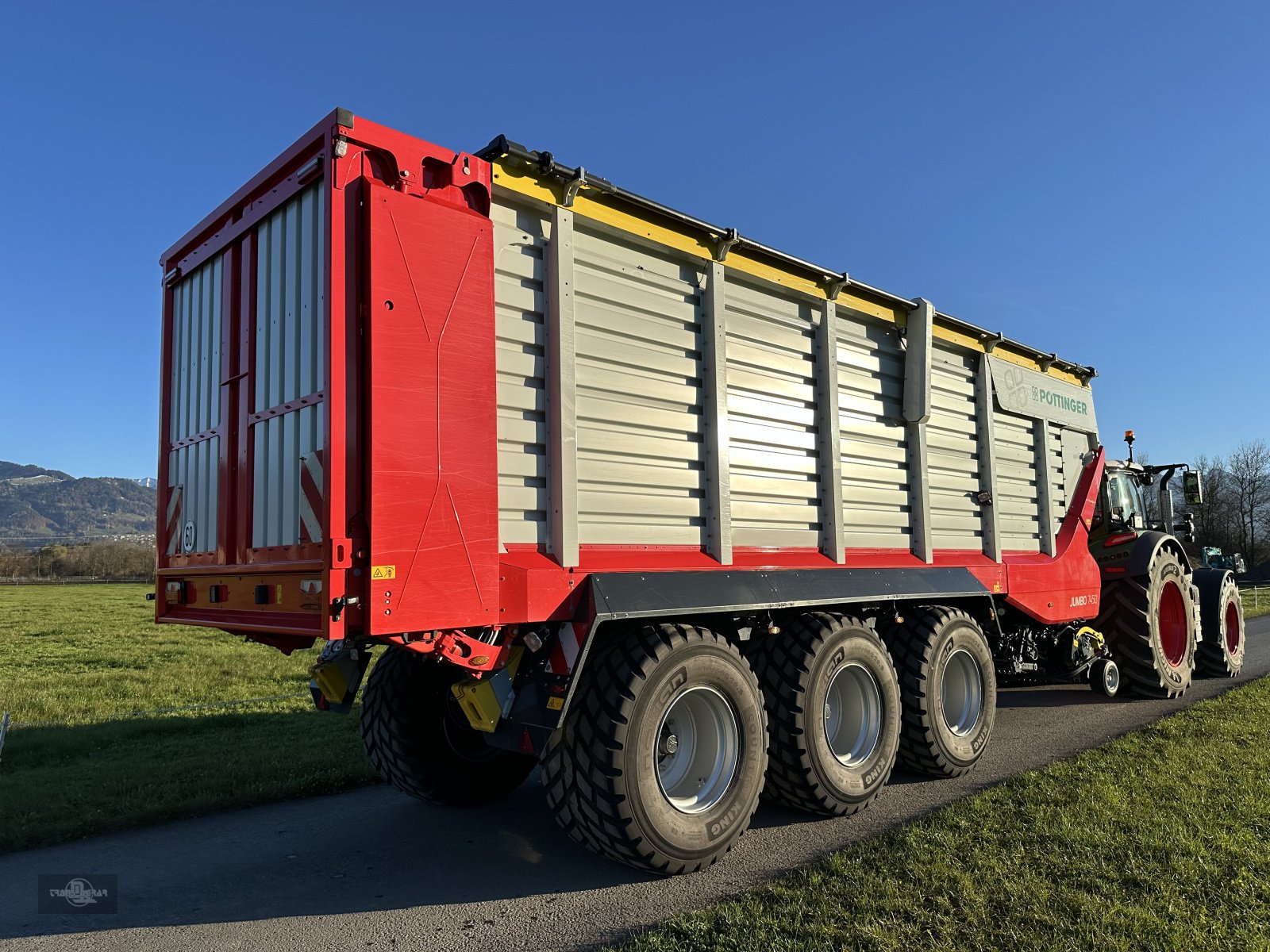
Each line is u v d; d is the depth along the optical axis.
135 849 4.29
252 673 11.09
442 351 3.33
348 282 3.17
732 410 4.61
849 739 4.79
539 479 3.74
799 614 4.69
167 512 4.49
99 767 5.82
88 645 14.88
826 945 2.91
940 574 5.63
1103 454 8.13
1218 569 9.88
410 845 4.32
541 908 3.45
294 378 3.45
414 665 4.77
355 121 3.23
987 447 6.59
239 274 3.99
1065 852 3.71
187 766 5.82
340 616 3.00
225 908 3.52
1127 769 5.06
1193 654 8.65
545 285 3.84
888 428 5.70
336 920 3.37
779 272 4.93
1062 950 2.83
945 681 5.58
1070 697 8.42
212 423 4.12
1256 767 5.06
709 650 3.88
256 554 3.64
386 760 4.73
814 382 5.19
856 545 5.32
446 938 3.18
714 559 4.38
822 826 4.42
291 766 5.81
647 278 4.27
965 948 2.86
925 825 4.16
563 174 3.80
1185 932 2.92
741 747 3.98
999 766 5.61
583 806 3.55
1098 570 7.77
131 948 3.14
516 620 3.44
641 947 2.94
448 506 3.27
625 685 3.55
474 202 3.57
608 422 4.03
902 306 5.79
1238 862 3.54
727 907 3.24
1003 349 6.98
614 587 3.70
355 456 3.11
